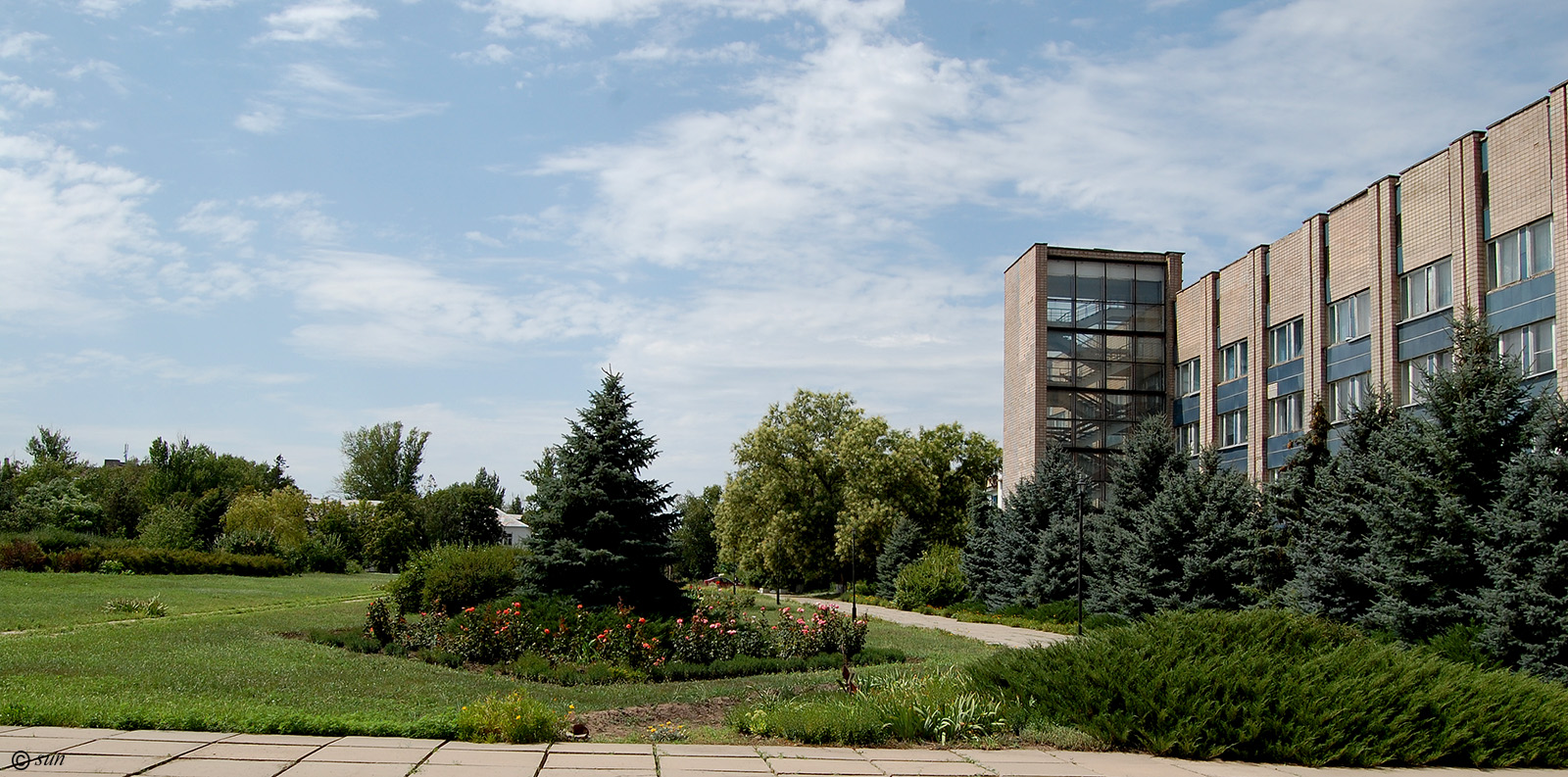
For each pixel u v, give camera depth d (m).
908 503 59.53
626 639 16.84
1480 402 19.09
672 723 11.29
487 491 87.25
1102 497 46.75
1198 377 45.44
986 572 42.66
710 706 12.70
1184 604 29.03
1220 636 11.27
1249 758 9.80
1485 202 27.64
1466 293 27.84
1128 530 34.44
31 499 57.47
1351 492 24.12
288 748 8.30
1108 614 30.94
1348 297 34.22
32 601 27.03
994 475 66.31
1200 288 44.94
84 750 7.80
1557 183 24.75
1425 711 10.23
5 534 48.31
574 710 12.02
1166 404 47.84
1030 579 37.53
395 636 19.55
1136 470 35.34
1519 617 16.06
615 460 21.14
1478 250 27.58
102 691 11.49
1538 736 10.14
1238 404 41.62
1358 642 11.46
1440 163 29.48
